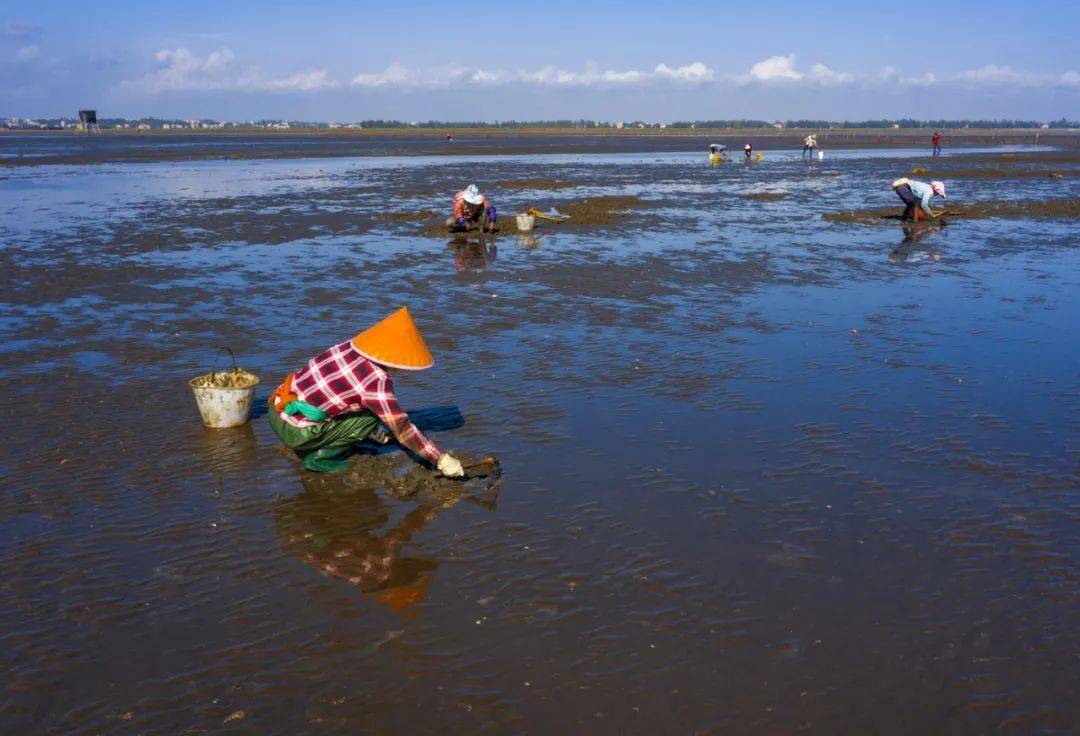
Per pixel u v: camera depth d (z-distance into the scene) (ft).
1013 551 17.20
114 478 20.66
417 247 54.60
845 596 15.71
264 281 43.29
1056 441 22.79
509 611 15.33
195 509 19.22
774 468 21.11
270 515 19.02
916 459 21.58
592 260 49.83
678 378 27.94
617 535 17.95
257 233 60.23
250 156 186.50
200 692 13.20
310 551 17.47
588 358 30.09
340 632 14.74
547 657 14.05
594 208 78.33
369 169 140.46
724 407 25.30
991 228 66.03
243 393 23.72
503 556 17.20
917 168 140.97
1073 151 233.96
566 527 18.33
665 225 66.28
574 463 21.49
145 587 16.07
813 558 16.98
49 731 12.35
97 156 180.24
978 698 13.10
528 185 106.22
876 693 13.21
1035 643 14.38
